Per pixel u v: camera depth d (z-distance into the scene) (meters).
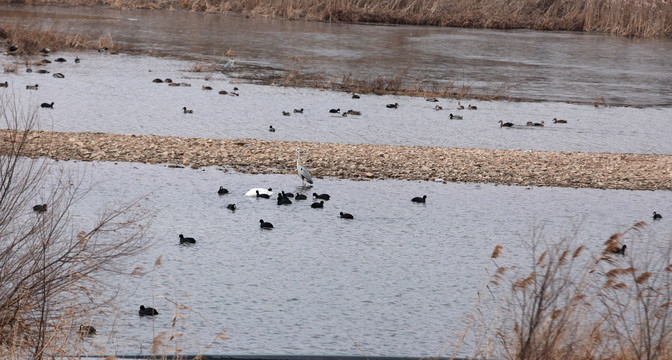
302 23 118.25
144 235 26.16
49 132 41.19
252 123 49.75
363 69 77.06
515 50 100.06
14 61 68.81
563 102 66.38
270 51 86.19
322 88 66.25
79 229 24.72
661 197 36.62
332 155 41.19
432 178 37.91
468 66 84.06
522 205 33.88
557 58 94.94
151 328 18.72
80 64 70.00
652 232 30.20
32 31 80.69
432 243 27.86
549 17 134.50
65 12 113.50
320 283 23.31
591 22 131.38
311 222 29.80
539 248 27.47
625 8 129.38
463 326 20.12
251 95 60.56
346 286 23.16
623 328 15.34
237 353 17.92
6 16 101.25
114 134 42.75
